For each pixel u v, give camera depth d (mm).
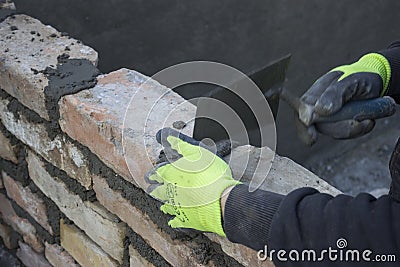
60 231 2391
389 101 1408
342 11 4211
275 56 4012
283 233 1246
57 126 2043
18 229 2676
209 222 1445
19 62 2105
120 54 3408
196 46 3652
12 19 2377
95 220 2104
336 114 1336
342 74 1400
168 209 1579
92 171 2006
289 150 4387
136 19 3354
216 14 3615
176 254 1785
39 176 2314
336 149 4758
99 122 1823
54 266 2551
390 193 1361
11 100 2217
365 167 4699
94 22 3232
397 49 1581
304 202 1256
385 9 4535
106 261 2174
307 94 1372
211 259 1729
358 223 1173
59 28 3145
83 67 2084
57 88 1969
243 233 1367
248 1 3701
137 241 1983
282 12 3889
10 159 2416
